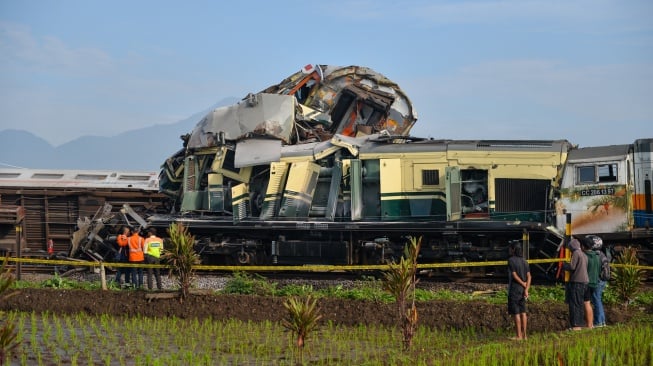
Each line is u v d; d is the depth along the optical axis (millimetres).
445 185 27844
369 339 19078
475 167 27750
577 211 26672
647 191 26016
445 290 23797
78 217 35656
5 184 36656
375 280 26047
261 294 23203
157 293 22766
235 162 30578
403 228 27969
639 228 26094
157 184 38062
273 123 31000
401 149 28875
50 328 20328
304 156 30000
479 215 27562
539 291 22969
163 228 31453
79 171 38781
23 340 18594
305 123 32688
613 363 14375
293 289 23391
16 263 29016
